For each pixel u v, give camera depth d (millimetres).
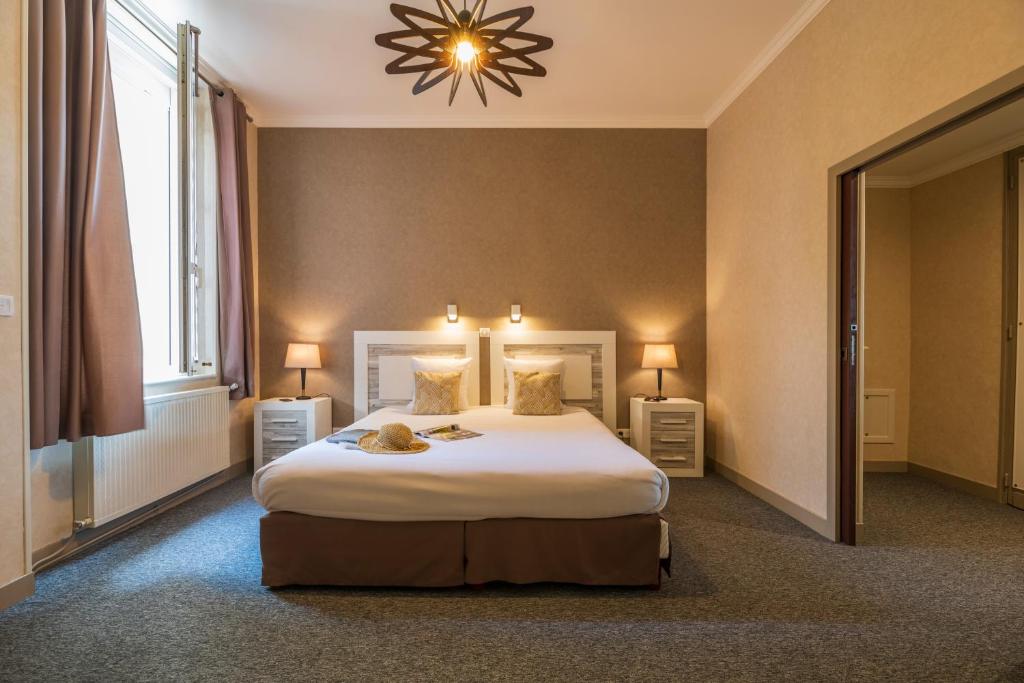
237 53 3441
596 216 4488
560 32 3182
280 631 1881
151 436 2934
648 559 2188
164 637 1837
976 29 1939
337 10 2979
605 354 4473
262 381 4477
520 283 4496
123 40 3021
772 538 2809
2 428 1991
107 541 2738
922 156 3822
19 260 2049
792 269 3172
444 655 1733
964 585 2236
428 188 4477
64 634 1852
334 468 2246
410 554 2201
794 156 3145
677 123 4457
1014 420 3420
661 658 1715
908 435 4289
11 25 2016
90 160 2439
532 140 4477
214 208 3818
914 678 1606
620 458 2422
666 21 3072
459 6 2932
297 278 4473
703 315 4508
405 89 3939
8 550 2025
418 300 4488
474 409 4227
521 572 2195
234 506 3338
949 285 3908
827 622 1936
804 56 3035
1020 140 3416
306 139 4449
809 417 3000
